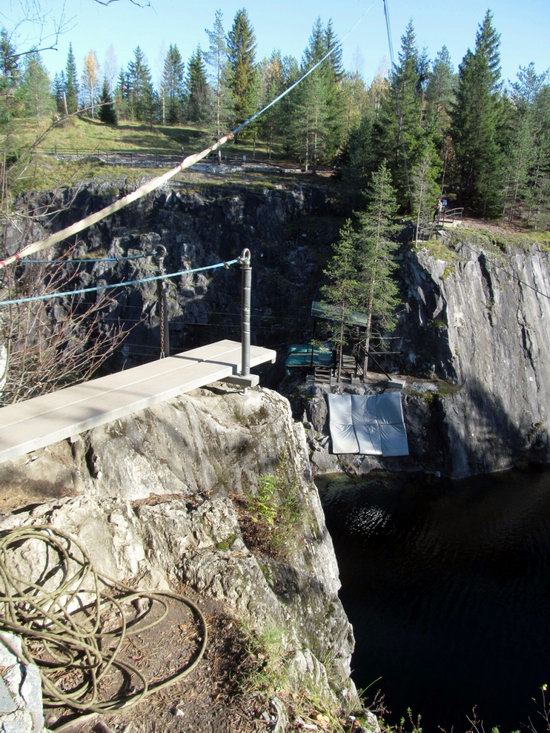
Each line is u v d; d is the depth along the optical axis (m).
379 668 16.77
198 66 71.44
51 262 7.56
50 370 8.49
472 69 46.81
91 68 70.75
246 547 6.36
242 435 7.45
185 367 7.37
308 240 43.19
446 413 31.27
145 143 60.53
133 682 4.44
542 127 53.03
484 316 35.31
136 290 41.97
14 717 3.25
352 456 30.42
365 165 43.22
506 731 14.62
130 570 5.54
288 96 57.56
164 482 6.61
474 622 18.89
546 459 34.47
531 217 43.59
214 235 43.47
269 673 4.64
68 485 5.85
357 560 22.45
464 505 27.72
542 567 22.20
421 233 36.09
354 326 33.81
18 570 4.71
